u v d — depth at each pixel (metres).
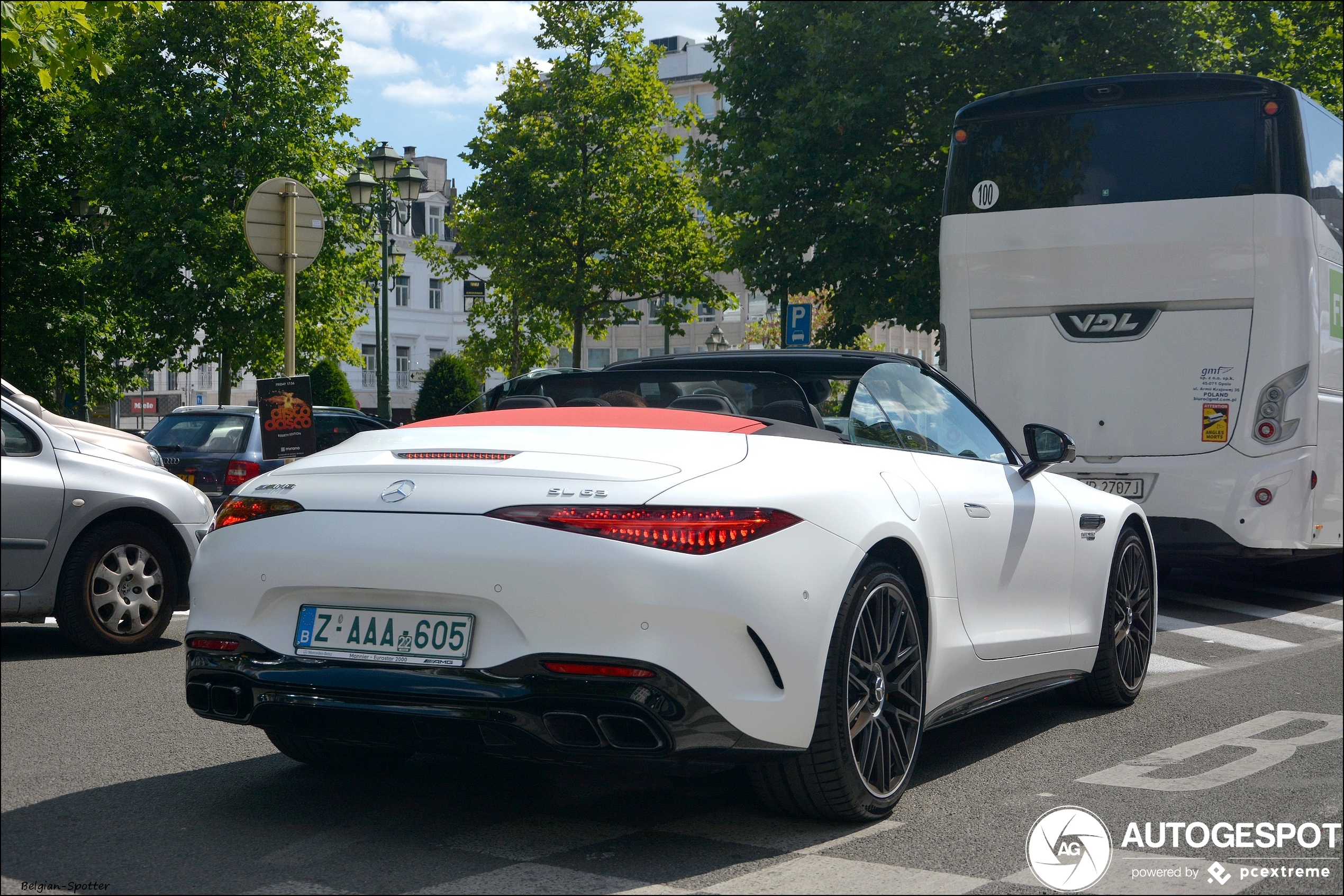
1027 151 11.46
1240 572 15.34
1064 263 11.24
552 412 4.57
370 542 3.91
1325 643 9.39
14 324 37.72
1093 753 5.60
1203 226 10.81
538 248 37.53
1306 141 10.91
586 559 3.73
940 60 23.25
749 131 25.20
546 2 38.31
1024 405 11.41
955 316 11.68
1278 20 24.66
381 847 3.98
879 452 4.81
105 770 4.89
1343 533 11.69
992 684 5.36
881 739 4.39
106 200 36.03
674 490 3.88
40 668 7.11
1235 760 5.46
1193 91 10.96
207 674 4.14
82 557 7.53
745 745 3.86
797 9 24.77
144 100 36.12
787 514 4.01
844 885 3.68
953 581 4.93
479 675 3.76
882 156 23.58
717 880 3.71
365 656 3.90
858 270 23.30
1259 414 10.69
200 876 3.65
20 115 36.59
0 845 3.91
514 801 4.56
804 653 3.96
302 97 37.34
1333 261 11.41
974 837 4.21
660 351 75.81
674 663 3.71
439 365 51.22
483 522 3.83
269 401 11.98
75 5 13.37
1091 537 6.36
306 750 4.83
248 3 36.91
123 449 8.12
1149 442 10.99
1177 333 10.91
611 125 38.03
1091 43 22.92
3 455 7.32
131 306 36.22
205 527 8.15
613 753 3.76
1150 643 6.99
